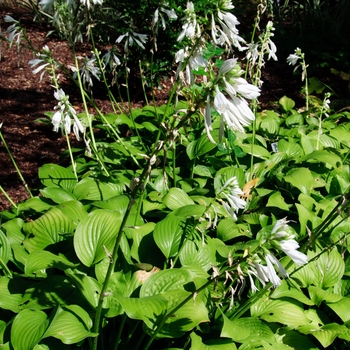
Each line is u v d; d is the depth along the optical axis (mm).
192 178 1688
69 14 1410
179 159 1869
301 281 1271
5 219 1510
